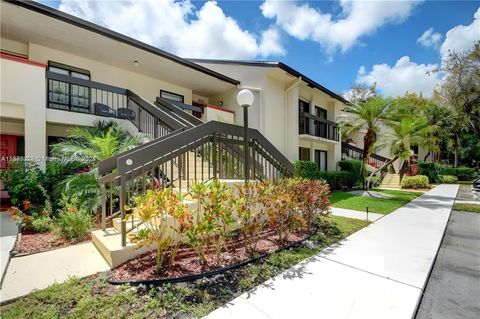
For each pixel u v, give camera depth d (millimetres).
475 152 27156
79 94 8906
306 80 12891
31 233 4633
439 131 23906
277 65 11055
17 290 2691
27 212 5398
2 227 5008
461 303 2736
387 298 2777
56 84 8250
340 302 2680
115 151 6031
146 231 3039
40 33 7676
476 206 8961
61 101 8352
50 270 3154
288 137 12969
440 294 2934
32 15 6727
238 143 5281
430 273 3502
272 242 4410
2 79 6199
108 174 4383
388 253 4176
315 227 5516
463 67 21578
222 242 3506
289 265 3611
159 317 2326
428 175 21391
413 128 15203
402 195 12328
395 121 14594
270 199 4207
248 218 3852
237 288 2908
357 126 14047
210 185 3650
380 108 12906
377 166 21125
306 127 14203
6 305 2443
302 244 4500
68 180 5426
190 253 3658
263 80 11641
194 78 11430
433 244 4668
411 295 2848
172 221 3650
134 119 8820
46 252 3721
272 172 6062
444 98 24250
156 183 5020
